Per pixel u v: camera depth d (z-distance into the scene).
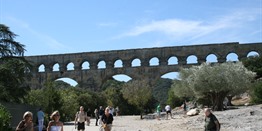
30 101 62.47
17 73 52.06
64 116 69.94
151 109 135.12
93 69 123.38
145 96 90.69
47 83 70.94
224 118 48.91
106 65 122.06
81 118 34.47
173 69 115.19
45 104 64.94
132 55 119.62
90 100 111.50
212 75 67.62
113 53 121.69
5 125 26.91
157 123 57.91
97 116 55.50
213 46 112.81
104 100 120.56
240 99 99.50
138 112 133.12
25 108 45.56
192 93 80.06
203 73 68.56
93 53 123.81
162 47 116.94
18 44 55.78
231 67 69.06
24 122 18.86
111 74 121.25
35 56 128.50
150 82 116.94
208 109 21.97
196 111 64.88
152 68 117.06
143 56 118.50
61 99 69.62
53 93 67.25
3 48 53.94
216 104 68.19
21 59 55.00
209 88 67.56
